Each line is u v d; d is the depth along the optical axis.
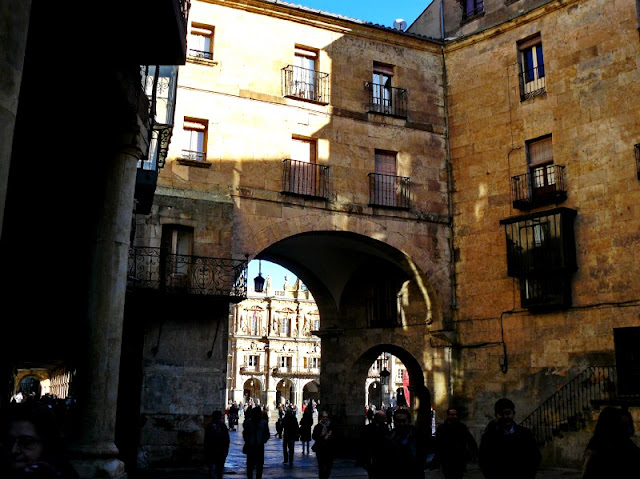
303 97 21.47
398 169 22.58
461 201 22.84
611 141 19.44
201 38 20.89
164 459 17.22
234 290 18.56
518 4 22.53
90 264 10.91
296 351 80.81
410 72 23.52
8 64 5.40
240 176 20.09
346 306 26.34
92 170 12.62
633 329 18.06
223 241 19.00
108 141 11.17
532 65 21.94
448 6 24.73
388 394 73.25
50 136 11.52
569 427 18.00
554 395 18.69
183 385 17.80
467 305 22.09
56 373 41.72
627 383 17.97
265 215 20.14
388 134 22.62
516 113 21.89
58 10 8.65
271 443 31.97
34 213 14.13
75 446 10.05
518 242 20.62
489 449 6.82
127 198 11.16
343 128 21.97
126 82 10.37
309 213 20.77
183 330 18.14
